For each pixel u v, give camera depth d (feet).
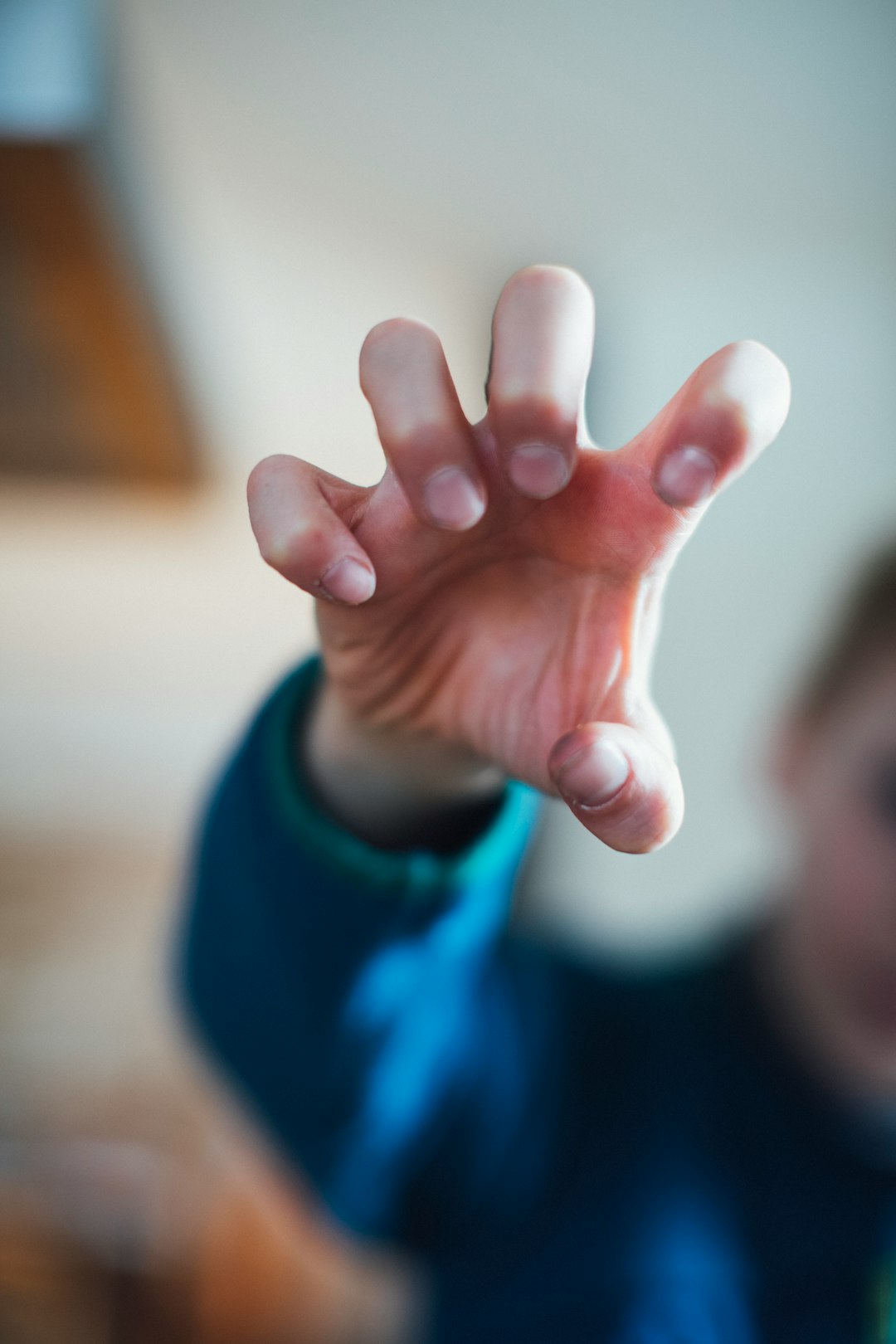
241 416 5.58
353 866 1.08
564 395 0.82
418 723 0.98
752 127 3.86
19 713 6.05
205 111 3.99
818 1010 1.51
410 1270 1.68
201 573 6.60
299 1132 1.25
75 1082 3.14
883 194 4.13
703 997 1.64
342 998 1.14
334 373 5.93
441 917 1.12
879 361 4.35
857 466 4.23
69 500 5.91
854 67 3.44
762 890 1.93
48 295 3.07
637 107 3.80
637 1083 1.53
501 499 0.90
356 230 4.91
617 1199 1.41
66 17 2.24
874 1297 1.35
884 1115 1.48
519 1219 1.43
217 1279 2.29
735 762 4.07
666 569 0.91
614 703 0.91
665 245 4.52
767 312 4.50
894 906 1.45
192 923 1.21
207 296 4.08
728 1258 1.36
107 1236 2.19
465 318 5.50
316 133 4.13
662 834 0.83
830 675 1.76
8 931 4.34
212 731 5.99
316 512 0.86
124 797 5.66
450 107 3.90
